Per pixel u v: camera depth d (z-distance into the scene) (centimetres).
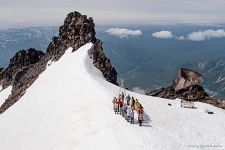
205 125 5331
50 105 7481
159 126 4772
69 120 5469
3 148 7069
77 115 5512
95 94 6281
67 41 15775
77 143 4375
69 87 7900
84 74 8569
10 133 7975
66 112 5975
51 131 5497
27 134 6631
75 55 12719
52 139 5050
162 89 9756
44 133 5675
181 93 9219
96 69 10712
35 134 6109
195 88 9162
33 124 7012
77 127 4931
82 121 5084
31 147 5431
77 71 9438
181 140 4450
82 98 6341
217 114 6138
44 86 10888
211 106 6769
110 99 5772
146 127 4572
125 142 4028
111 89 6812
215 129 5216
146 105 5966
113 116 4825
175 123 5122
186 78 9294
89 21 15338
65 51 14950
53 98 7950
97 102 5759
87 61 11031
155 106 5997
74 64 10919
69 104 6375
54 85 9538
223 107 8500
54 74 11894
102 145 4047
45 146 4944
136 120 4781
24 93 13212
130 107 4697
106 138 4175
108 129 4391
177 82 9450
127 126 4478
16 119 9162
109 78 11088
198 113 6016
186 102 6381
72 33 15512
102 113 5050
